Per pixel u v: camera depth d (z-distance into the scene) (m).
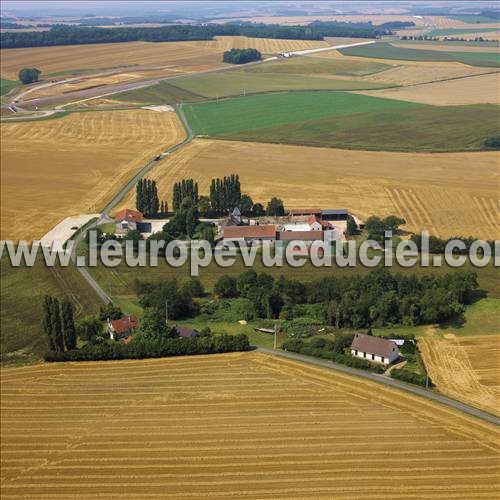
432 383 104.75
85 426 95.19
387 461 85.19
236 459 86.62
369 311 127.00
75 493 81.44
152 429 93.94
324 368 110.44
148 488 81.81
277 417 95.94
